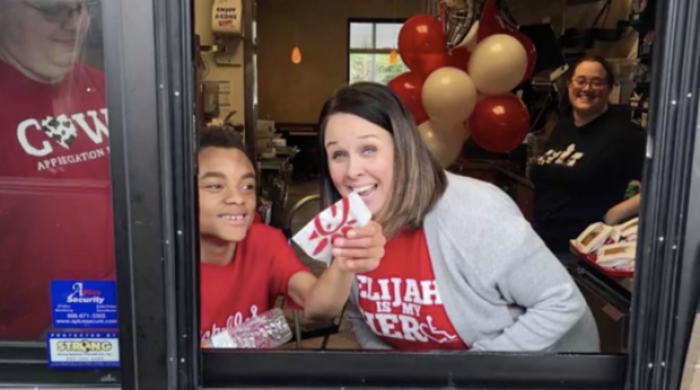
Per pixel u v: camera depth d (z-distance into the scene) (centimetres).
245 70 349
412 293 115
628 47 262
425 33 212
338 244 116
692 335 90
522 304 112
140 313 89
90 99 86
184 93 84
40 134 87
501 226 110
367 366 94
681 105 84
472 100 203
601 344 106
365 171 115
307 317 124
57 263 90
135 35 81
